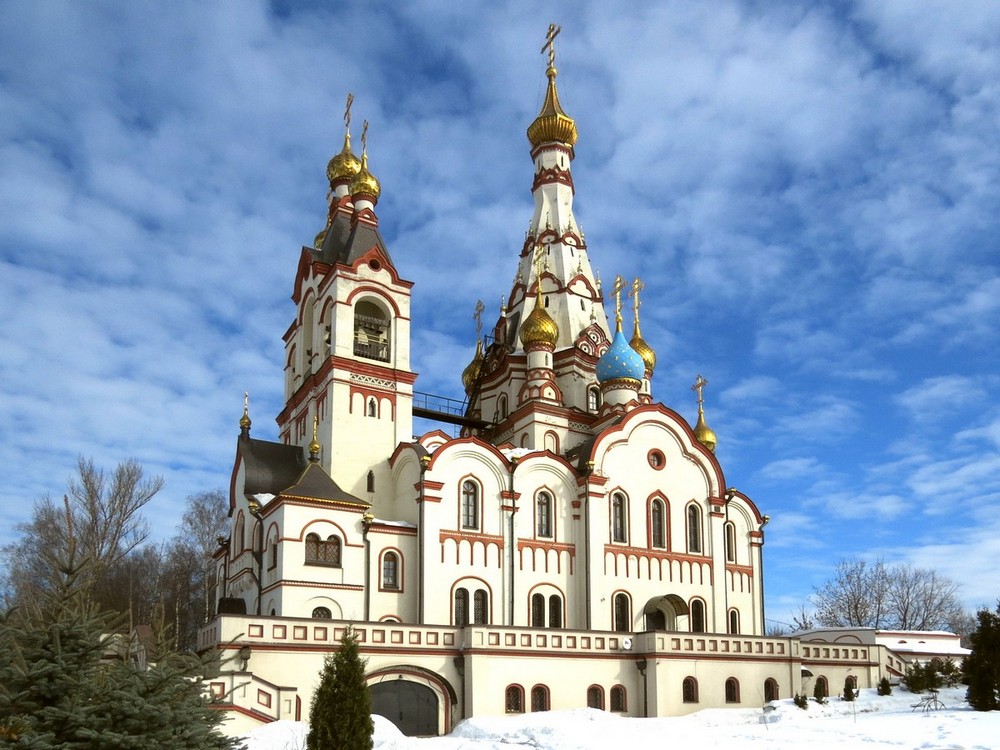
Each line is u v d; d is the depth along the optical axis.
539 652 47.69
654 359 77.38
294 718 40.97
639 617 59.56
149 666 22.11
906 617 104.25
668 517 62.62
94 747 18.91
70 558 21.56
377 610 52.00
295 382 65.81
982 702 42.00
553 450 66.38
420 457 55.19
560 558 58.50
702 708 50.53
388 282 62.31
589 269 76.69
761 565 67.06
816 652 56.06
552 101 80.38
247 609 54.44
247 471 55.97
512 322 74.44
